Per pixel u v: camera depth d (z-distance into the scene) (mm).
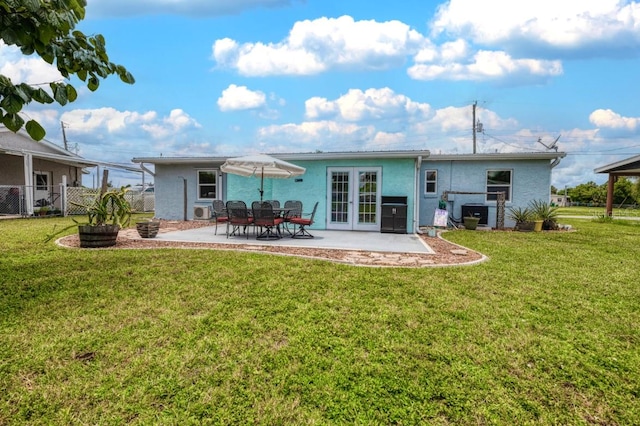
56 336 2775
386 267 5180
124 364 2404
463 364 2465
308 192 10969
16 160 15375
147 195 20188
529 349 2688
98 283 4133
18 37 1719
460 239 8688
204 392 2119
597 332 3018
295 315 3268
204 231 9906
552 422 1928
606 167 16469
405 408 2010
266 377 2279
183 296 3738
